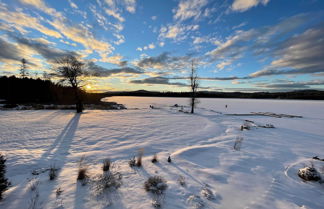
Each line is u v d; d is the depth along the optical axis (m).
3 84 34.00
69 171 4.28
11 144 7.12
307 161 5.49
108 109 25.80
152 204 2.88
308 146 7.89
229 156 5.92
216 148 6.82
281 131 11.74
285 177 4.30
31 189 3.27
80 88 20.11
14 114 16.20
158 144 7.69
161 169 4.59
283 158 5.92
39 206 2.73
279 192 3.55
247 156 5.94
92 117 16.08
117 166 4.79
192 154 6.04
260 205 3.07
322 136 10.39
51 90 33.41
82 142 7.71
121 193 3.22
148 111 23.89
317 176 4.03
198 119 16.98
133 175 4.12
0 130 9.66
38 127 10.68
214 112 25.64
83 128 10.82
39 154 5.79
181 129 11.49
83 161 5.21
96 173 4.13
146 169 4.56
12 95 32.09
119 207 2.79
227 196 3.32
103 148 6.94
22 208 2.67
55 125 11.50
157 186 3.39
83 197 3.04
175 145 7.63
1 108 21.30
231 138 9.01
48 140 7.87
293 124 15.49
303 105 42.94
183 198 3.13
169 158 5.24
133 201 2.97
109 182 3.51
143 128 11.45
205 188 3.54
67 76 18.30
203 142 8.25
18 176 3.95
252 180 4.09
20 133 9.04
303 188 3.76
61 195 3.08
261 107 36.91
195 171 4.51
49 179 3.74
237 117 20.00
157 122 14.30
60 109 22.42
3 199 2.90
